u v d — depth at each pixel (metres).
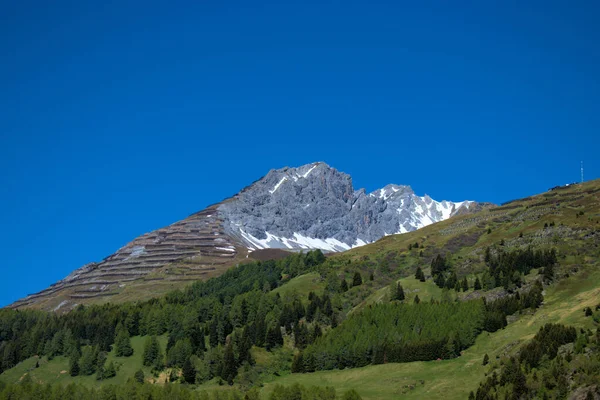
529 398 166.00
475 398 175.00
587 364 165.75
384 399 190.00
